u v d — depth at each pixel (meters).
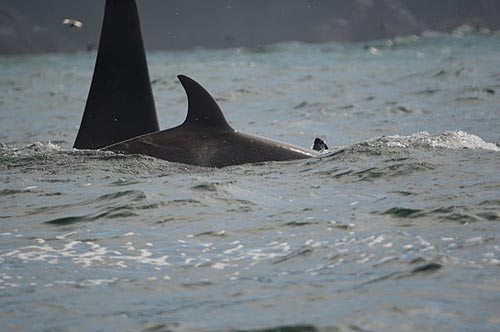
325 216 36.09
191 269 29.50
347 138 71.50
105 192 42.16
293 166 47.34
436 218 34.91
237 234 33.91
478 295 25.66
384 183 42.50
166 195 40.59
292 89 119.06
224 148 49.09
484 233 32.34
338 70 155.88
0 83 159.88
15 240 33.88
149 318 24.77
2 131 80.88
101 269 29.70
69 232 35.00
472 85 106.75
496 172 43.84
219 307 25.47
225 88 125.75
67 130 81.06
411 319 23.95
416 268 28.22
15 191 43.28
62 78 172.00
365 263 29.14
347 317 24.17
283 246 31.94
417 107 89.19
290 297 26.08
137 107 52.28
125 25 52.28
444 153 48.59
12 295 26.98
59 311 25.52
